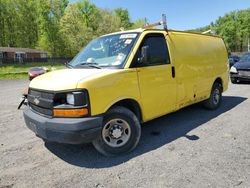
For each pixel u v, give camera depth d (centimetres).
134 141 430
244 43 7288
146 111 452
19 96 1105
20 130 573
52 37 6297
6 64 4431
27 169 384
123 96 410
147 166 378
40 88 396
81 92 363
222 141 461
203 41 624
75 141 364
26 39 6838
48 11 6469
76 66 471
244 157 394
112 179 347
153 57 465
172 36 521
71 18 6244
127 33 475
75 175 362
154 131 530
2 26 6475
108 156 416
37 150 453
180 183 329
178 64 516
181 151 424
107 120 402
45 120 379
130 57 428
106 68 426
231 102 779
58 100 374
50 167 388
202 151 421
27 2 6662
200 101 626
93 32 6384
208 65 625
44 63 5144
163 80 478
